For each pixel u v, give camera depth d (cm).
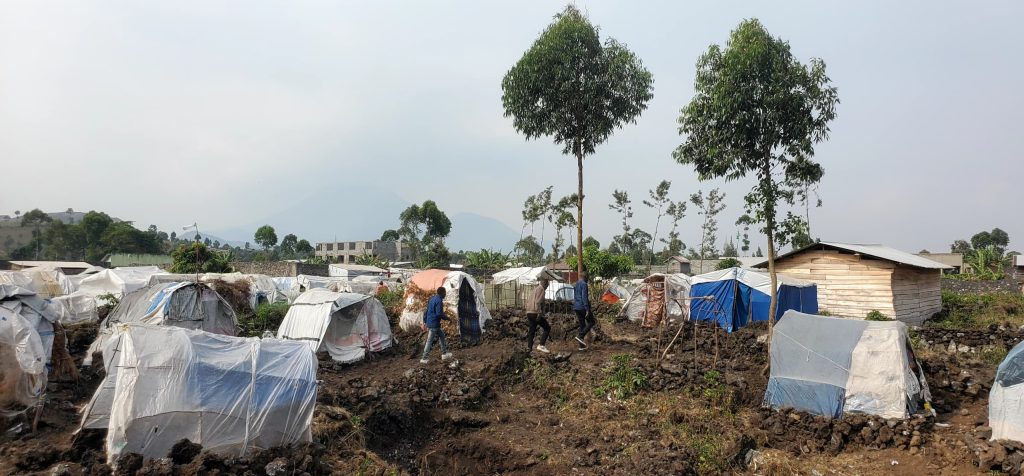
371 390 1043
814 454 852
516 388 1227
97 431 668
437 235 7500
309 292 1606
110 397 674
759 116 1095
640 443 888
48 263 4716
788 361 991
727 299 1906
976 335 1595
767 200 1123
